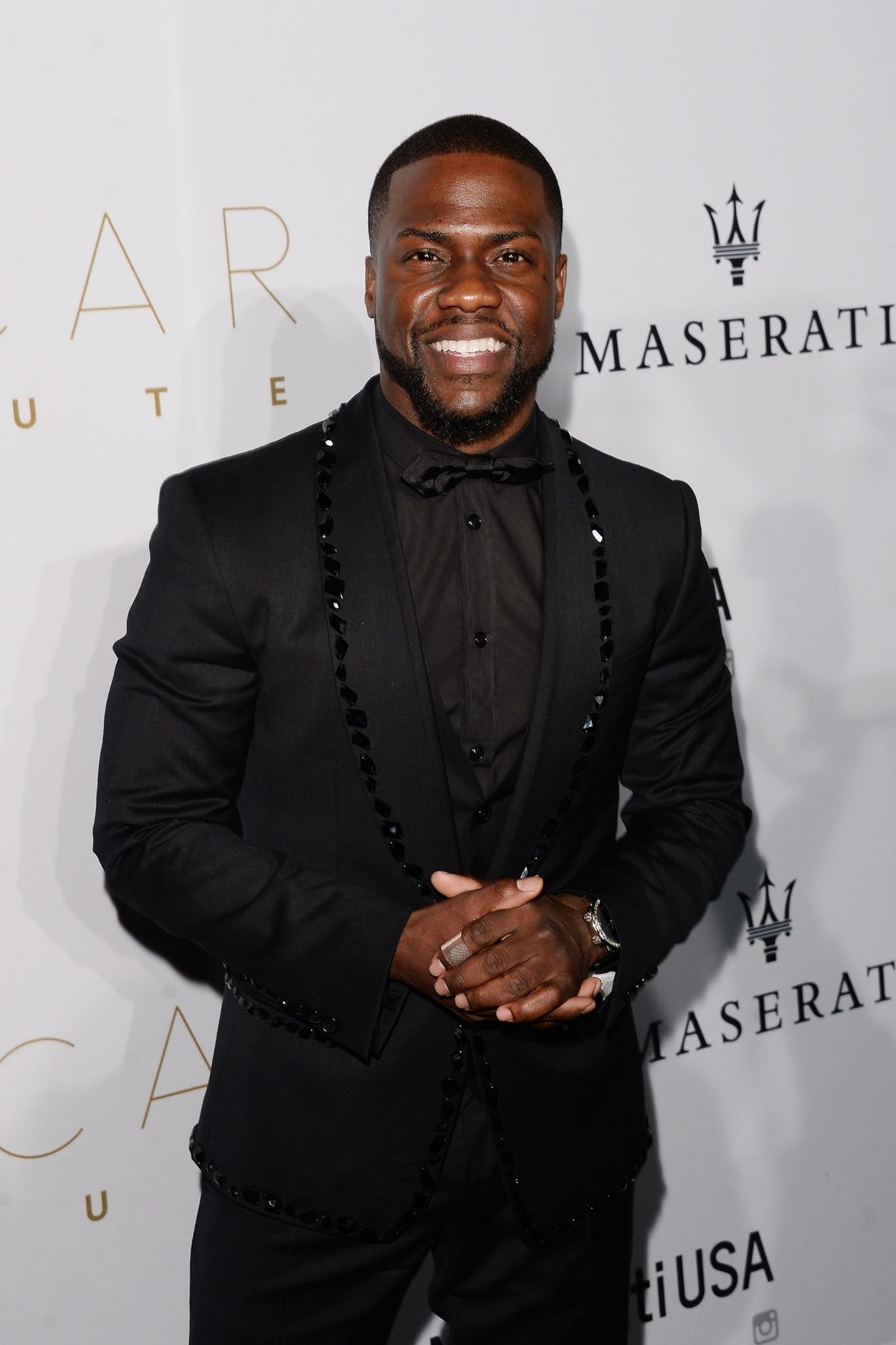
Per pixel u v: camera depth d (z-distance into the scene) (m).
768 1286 1.82
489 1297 1.18
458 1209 1.13
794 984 1.77
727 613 1.63
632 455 1.54
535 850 1.09
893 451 1.67
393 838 1.05
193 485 1.06
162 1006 1.45
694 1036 1.72
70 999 1.41
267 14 1.31
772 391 1.59
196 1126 1.17
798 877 1.74
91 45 1.25
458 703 1.07
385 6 1.35
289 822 1.08
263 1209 1.08
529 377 1.06
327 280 1.38
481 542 1.08
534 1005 0.97
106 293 1.30
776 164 1.54
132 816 1.03
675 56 1.48
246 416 1.37
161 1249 1.50
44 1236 1.44
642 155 1.48
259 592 1.02
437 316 1.03
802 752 1.71
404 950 1.01
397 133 1.38
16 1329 1.45
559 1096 1.10
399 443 1.10
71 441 1.31
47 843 1.37
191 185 1.31
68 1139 1.44
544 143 1.44
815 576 1.67
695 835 1.16
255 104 1.32
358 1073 1.06
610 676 1.08
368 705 1.03
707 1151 1.75
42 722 1.35
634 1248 1.73
